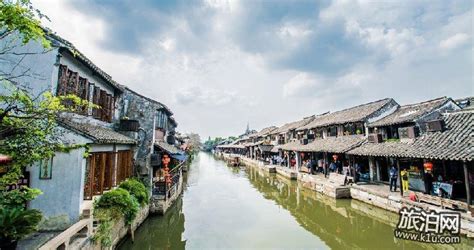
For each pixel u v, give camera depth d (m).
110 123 16.78
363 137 23.69
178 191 22.41
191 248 12.45
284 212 18.67
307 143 32.75
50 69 10.76
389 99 24.48
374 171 22.86
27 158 6.26
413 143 16.66
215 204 21.17
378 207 17.36
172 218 17.41
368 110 25.64
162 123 23.45
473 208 11.84
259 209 19.56
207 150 151.75
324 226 15.49
